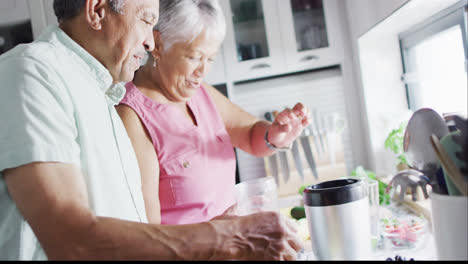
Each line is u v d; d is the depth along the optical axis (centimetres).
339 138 233
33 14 224
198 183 105
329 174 233
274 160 231
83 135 66
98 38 72
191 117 115
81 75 70
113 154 74
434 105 196
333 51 240
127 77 80
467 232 51
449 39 170
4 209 58
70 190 53
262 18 242
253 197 82
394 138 175
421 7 155
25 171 52
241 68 243
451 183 55
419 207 112
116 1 69
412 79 208
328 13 239
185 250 54
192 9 98
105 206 69
